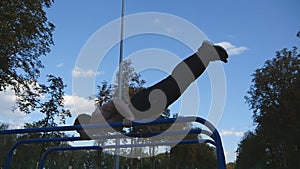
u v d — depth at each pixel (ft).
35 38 50.62
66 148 22.11
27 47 48.14
